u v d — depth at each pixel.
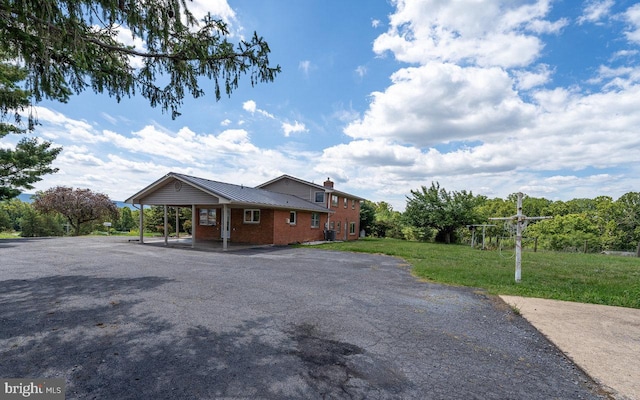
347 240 23.39
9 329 3.41
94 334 3.31
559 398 2.33
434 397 2.28
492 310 4.73
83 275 6.55
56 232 26.58
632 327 3.99
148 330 3.48
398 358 2.96
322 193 21.25
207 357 2.83
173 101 4.65
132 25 3.46
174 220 25.97
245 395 2.22
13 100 4.42
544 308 4.86
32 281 5.89
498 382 2.54
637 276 8.35
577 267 10.20
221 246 13.89
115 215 25.98
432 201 24.73
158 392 2.22
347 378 2.53
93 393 2.19
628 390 2.46
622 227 31.50
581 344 3.41
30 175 16.83
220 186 14.52
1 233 30.19
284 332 3.56
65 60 3.88
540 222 30.22
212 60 4.25
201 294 5.19
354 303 4.93
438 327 3.90
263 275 7.12
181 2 3.71
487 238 24.22
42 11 2.87
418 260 10.77
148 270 7.34
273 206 14.45
